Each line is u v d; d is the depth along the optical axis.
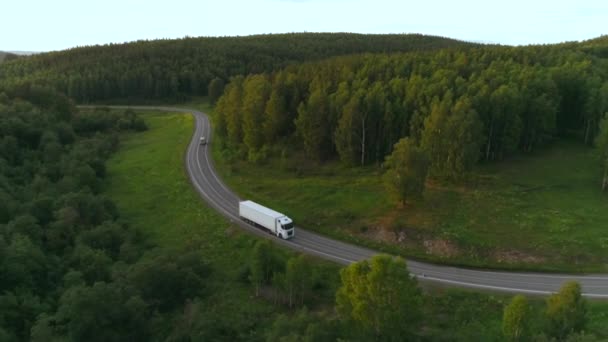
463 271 71.31
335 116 114.50
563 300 49.81
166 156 133.88
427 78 121.69
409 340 52.78
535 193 90.25
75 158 118.50
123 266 70.81
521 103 105.75
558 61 138.75
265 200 98.75
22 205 84.94
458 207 86.38
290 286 62.81
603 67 142.38
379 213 87.69
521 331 47.03
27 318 58.25
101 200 92.81
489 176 98.19
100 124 162.88
